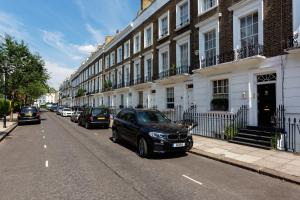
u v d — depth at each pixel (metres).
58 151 9.80
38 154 9.23
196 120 14.55
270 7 10.36
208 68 12.91
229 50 12.64
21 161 8.10
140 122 9.71
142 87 22.81
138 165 7.64
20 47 25.59
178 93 17.00
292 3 9.43
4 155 9.07
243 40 12.00
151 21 21.91
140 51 24.23
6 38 25.25
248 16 11.76
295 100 9.30
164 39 19.45
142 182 5.96
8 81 25.12
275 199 4.97
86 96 50.31
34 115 22.88
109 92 34.16
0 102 29.42
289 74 9.51
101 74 39.59
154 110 10.99
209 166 7.54
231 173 6.79
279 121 9.61
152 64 21.52
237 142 10.64
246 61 10.90
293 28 9.33
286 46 9.62
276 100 9.99
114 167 7.37
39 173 6.71
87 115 19.28
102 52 39.00
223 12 13.11
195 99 14.96
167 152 8.55
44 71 28.31
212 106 13.70
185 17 17.03
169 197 5.02
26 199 4.91
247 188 5.58
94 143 11.88
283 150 9.14
